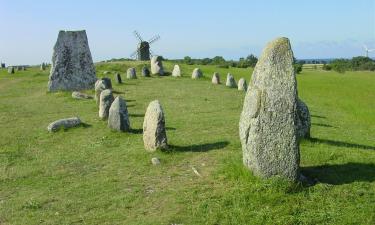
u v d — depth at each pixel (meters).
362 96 42.47
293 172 12.54
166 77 46.59
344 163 14.70
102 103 23.39
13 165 16.31
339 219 10.95
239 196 11.96
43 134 20.81
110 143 18.56
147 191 12.95
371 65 98.81
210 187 12.77
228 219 11.00
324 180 13.11
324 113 29.73
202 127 20.86
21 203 12.55
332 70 96.75
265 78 12.69
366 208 11.40
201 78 45.53
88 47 37.88
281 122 12.55
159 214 11.40
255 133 12.68
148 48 74.75
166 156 15.95
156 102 16.86
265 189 12.16
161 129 16.53
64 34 37.16
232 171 13.32
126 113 20.30
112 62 63.09
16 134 21.14
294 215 11.15
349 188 12.51
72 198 12.78
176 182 13.46
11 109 28.72
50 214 11.74
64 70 36.78
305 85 53.56
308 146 16.88
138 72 52.84
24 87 41.31
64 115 25.72
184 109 26.55
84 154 17.25
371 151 16.77
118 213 11.59
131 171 14.80
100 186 13.59
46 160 16.73
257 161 12.70
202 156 15.80
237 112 25.42
